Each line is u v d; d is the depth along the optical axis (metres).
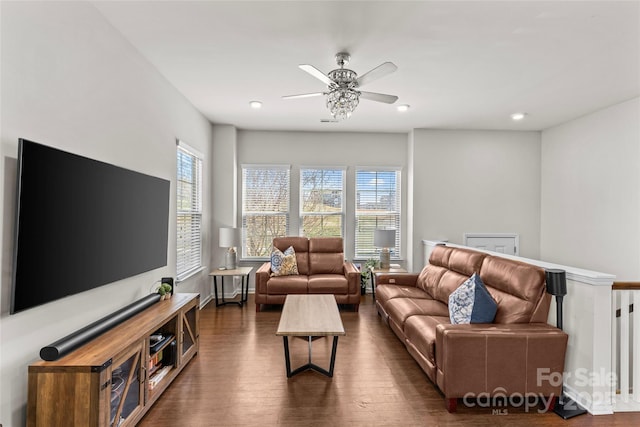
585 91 3.69
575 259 4.73
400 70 3.17
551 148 5.21
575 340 2.40
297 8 2.21
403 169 5.66
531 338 2.28
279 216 5.59
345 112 3.01
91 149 2.21
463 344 2.25
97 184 2.14
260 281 4.47
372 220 5.67
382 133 5.64
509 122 4.94
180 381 2.63
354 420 2.17
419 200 5.39
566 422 2.18
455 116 4.68
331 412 2.25
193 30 2.49
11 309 1.55
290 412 2.25
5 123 1.58
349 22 2.38
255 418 2.18
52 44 1.86
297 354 3.15
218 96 3.90
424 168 5.39
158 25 2.42
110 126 2.42
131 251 2.55
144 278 2.91
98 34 2.27
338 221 5.67
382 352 3.20
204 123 4.73
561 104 4.11
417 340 2.74
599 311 2.26
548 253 5.27
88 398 1.64
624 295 2.39
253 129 5.46
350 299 4.49
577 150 4.70
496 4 2.16
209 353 3.16
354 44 2.68
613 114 4.13
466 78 3.36
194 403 2.34
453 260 3.70
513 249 5.45
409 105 4.20
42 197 1.70
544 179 5.36
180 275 3.85
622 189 4.01
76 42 2.05
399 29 2.46
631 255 3.89
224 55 2.88
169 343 2.62
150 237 2.86
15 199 1.62
